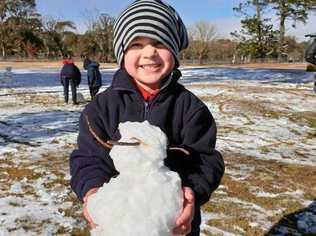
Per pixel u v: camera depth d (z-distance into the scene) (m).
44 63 55.34
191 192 1.58
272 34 55.25
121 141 1.56
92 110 1.97
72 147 7.66
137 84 1.95
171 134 1.94
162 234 1.40
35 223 4.41
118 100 1.94
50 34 78.50
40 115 11.44
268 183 5.79
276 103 13.95
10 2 74.50
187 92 2.01
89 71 14.62
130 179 1.47
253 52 56.19
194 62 63.09
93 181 1.77
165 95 1.93
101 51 68.94
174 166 1.89
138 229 1.37
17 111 12.20
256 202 5.10
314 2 24.67
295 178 6.07
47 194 5.21
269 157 7.30
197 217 1.94
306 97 15.78
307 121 11.05
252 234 4.27
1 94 16.84
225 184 5.66
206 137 1.96
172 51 1.86
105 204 1.45
